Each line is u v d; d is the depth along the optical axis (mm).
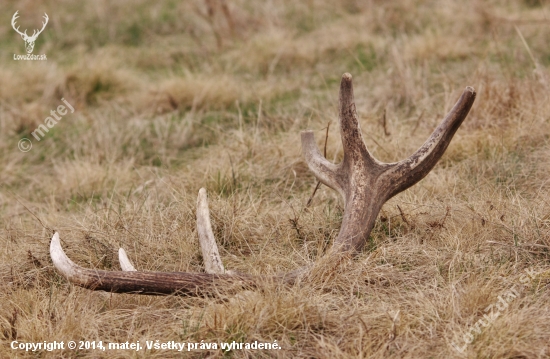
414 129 22219
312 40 33281
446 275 14406
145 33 36375
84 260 16344
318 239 16344
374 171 15320
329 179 15734
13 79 30375
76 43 35656
